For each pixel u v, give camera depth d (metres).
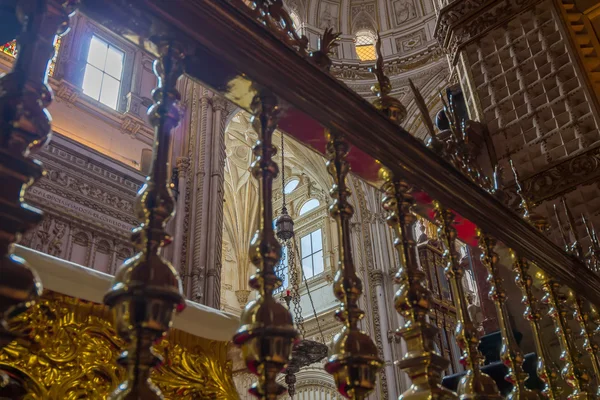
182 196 11.09
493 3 5.25
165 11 1.14
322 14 17.00
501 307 1.92
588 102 4.35
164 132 1.09
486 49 5.21
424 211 1.90
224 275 20.30
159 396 0.90
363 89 16.06
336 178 1.44
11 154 0.85
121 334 0.91
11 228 0.83
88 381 1.96
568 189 4.12
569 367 2.23
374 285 14.95
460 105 5.89
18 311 0.81
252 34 1.29
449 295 11.05
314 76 1.41
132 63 11.65
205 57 1.23
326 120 1.44
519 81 4.85
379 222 15.94
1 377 0.90
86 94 10.44
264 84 1.32
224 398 2.43
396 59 16.27
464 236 2.32
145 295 0.90
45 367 1.85
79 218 9.12
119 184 9.98
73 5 1.04
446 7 5.55
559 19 4.79
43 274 1.84
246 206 20.98
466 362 1.61
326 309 16.81
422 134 15.63
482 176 2.11
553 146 4.43
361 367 1.19
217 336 2.38
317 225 18.81
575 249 2.68
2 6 1.20
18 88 0.90
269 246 1.16
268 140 1.31
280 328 1.06
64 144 9.33
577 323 3.37
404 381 13.52
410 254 1.48
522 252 2.11
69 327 1.96
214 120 12.20
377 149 1.54
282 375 16.94
